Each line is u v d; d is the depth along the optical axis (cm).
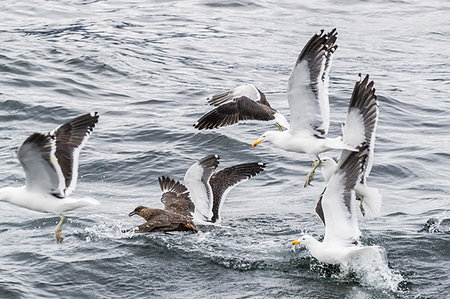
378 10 4322
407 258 1323
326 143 1303
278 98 2588
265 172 1909
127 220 1563
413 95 2692
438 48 3547
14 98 2366
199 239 1427
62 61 2897
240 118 1463
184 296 1191
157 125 2212
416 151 2062
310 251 1258
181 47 3350
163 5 4281
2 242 1425
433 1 4594
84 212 1609
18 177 1803
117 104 2456
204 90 2652
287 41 3544
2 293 1183
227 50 3325
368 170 1266
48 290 1206
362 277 1245
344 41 3606
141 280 1249
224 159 2002
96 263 1301
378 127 2292
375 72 3059
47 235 1465
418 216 1568
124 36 3503
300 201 1702
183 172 1886
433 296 1173
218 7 4241
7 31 3459
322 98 1318
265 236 1462
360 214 1588
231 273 1280
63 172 1159
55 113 2292
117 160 1934
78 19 3872
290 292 1198
